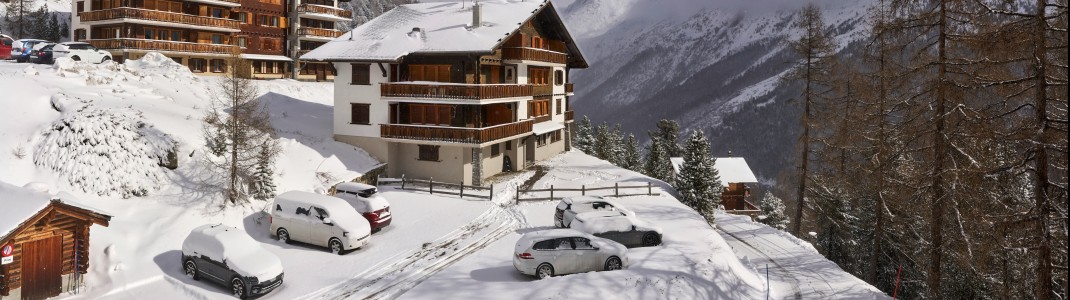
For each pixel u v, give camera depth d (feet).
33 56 152.46
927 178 83.56
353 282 76.79
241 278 71.10
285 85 183.11
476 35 127.65
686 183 141.49
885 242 137.80
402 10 155.84
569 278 73.97
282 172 111.04
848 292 88.69
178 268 79.10
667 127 286.66
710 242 94.27
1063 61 67.62
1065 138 60.80
